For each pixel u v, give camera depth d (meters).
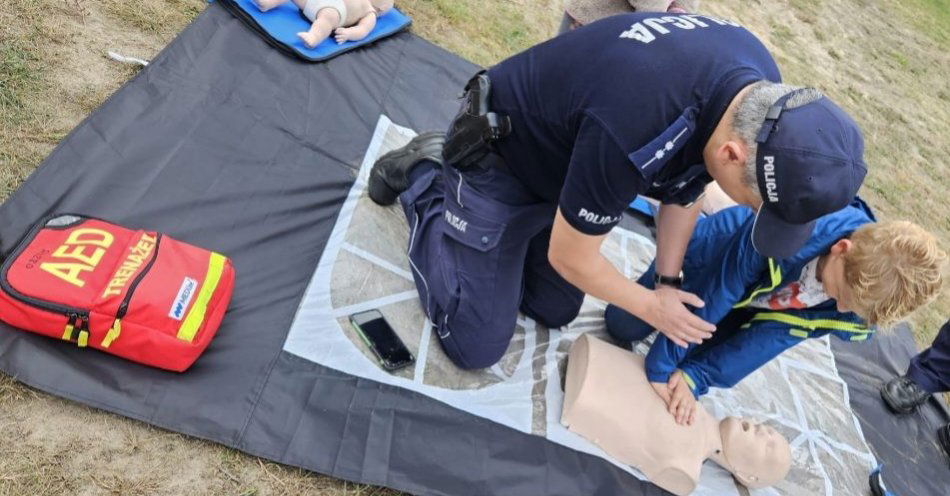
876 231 1.82
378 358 2.13
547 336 2.49
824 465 2.54
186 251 1.90
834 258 1.92
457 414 2.11
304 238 2.34
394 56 3.30
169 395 1.81
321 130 2.73
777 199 1.40
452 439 2.04
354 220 2.48
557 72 1.66
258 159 2.50
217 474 1.76
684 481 2.16
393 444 1.96
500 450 2.07
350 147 2.74
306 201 2.45
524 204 2.02
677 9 2.64
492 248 2.06
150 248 1.84
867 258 1.80
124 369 1.81
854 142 1.39
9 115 2.22
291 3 3.14
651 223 3.24
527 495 2.01
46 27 2.52
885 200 4.41
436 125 3.09
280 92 2.78
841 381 2.94
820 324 2.07
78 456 1.66
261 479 1.79
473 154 1.93
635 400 2.18
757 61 1.53
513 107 1.80
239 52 2.82
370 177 2.56
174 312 1.76
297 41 2.97
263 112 2.66
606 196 1.52
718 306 2.16
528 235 2.10
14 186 2.07
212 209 2.27
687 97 1.43
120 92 2.40
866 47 6.36
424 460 1.96
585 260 1.72
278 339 2.04
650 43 1.49
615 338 2.60
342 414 1.96
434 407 2.09
